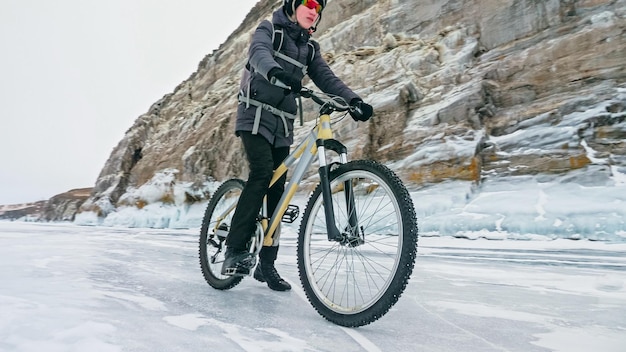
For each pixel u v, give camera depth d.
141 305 2.04
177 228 11.77
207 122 14.28
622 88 7.14
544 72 8.24
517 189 6.83
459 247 5.27
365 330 1.79
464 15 10.65
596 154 6.61
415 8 11.84
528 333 1.80
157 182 13.14
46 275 2.83
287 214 2.37
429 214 7.23
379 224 3.41
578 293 2.69
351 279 2.98
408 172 8.23
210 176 12.62
